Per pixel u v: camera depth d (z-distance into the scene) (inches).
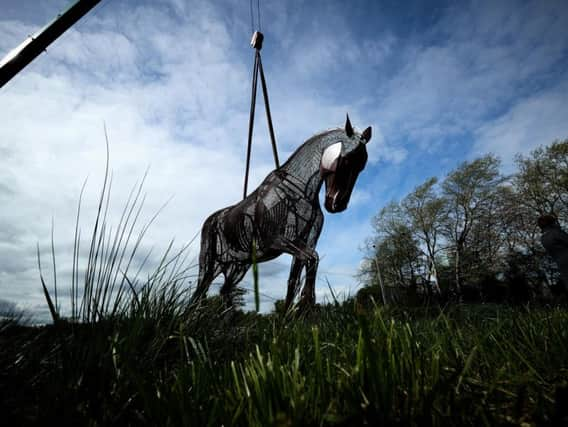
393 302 81.9
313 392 28.0
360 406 23.2
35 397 35.3
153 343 53.8
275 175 139.5
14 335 42.4
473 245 805.2
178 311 70.9
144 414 32.8
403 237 834.8
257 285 15.2
